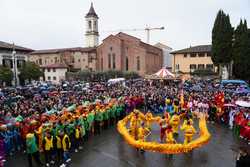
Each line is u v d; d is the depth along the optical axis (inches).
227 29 2096.5
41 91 1437.0
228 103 995.3
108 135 813.9
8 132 618.8
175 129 773.9
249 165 381.7
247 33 2003.0
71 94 1258.0
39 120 642.8
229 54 2113.7
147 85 1913.1
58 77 3088.1
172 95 1253.1
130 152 653.9
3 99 1082.1
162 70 1492.4
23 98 1119.6
